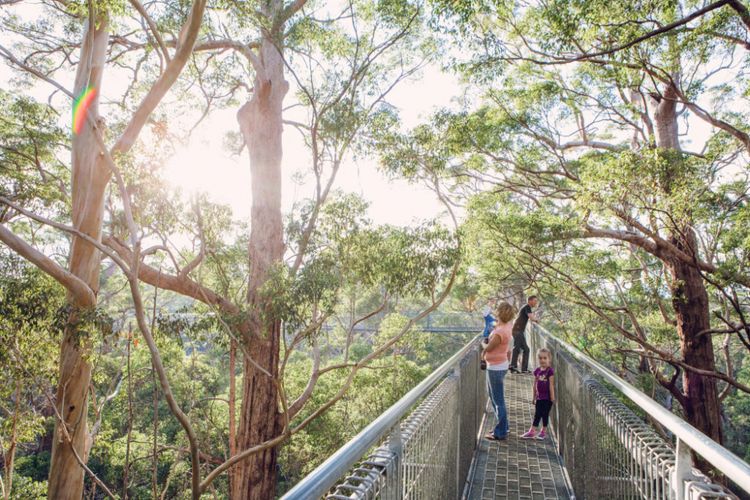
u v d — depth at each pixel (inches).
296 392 1082.7
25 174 666.2
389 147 534.9
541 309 1147.3
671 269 589.3
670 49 494.3
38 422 650.8
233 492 564.7
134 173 419.2
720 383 1175.0
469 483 212.2
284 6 567.8
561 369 252.1
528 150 661.9
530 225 587.8
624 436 114.7
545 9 441.7
